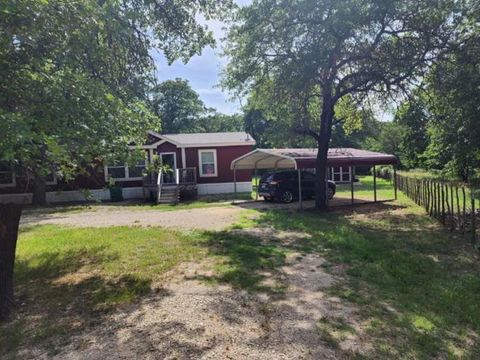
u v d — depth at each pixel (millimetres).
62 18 4152
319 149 15453
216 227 11547
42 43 4301
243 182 25297
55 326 4625
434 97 12945
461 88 11070
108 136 4672
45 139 3211
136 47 8148
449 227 11180
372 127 17359
